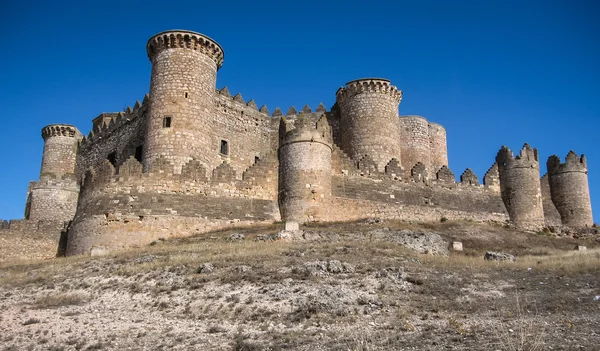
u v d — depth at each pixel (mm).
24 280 26219
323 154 41562
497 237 41125
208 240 34875
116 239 37250
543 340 13789
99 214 38219
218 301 20281
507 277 24188
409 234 35656
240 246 30797
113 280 24344
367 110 50594
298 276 22781
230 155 49375
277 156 43156
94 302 21406
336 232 35594
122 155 51625
